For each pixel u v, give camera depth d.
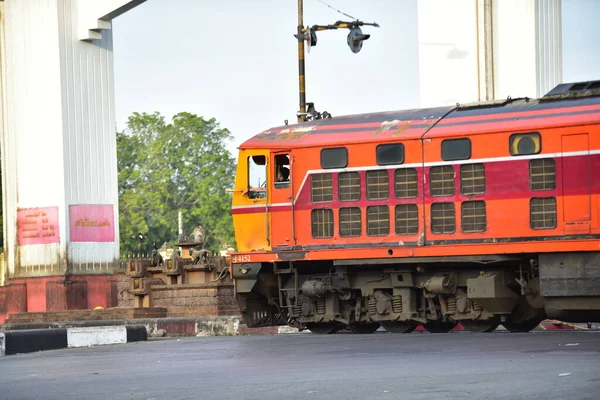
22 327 44.75
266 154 30.89
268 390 15.73
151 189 140.62
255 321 31.73
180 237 51.75
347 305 30.61
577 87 27.50
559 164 26.61
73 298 61.06
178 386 16.89
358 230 29.47
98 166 62.78
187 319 37.50
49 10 61.34
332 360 20.39
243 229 31.45
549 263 26.75
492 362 18.22
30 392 17.02
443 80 46.41
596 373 15.79
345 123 30.22
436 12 46.56
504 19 45.25
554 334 25.33
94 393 16.47
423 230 28.47
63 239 60.94
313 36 40.03
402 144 28.80
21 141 62.75
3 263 67.00
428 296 29.20
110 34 63.66
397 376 16.81
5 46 63.09
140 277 49.81
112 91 63.72
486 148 27.59
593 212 26.20
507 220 27.31
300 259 30.19
